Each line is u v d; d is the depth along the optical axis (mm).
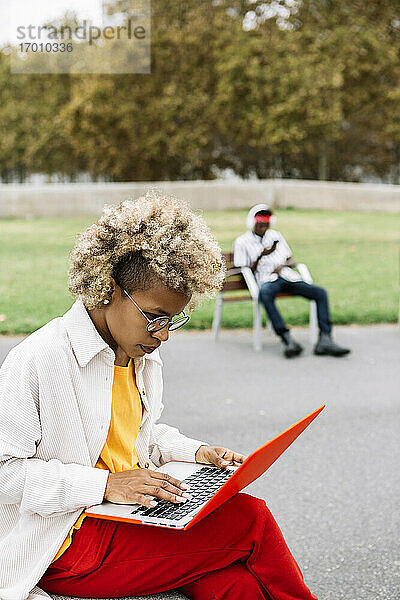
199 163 29172
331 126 27516
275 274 8102
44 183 34875
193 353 7883
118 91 28281
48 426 2316
